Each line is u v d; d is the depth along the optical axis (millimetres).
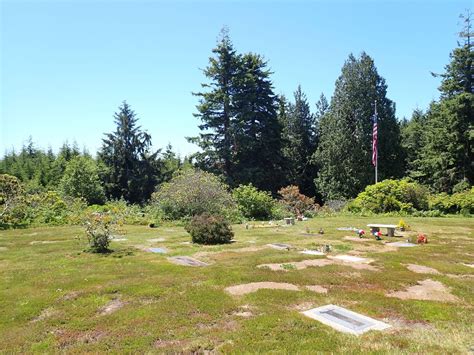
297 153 42594
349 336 4883
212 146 36406
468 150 32094
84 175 33781
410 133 43969
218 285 7340
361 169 35594
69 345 4801
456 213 23875
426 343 4648
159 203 21750
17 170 41594
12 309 6090
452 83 33250
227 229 13242
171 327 5270
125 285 7336
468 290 7199
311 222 20203
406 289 7227
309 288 7184
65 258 10258
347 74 37156
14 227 18203
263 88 38594
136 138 42156
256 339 4793
